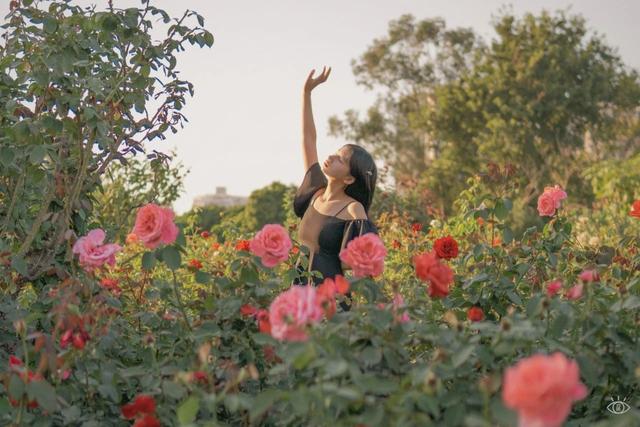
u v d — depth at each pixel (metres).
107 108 4.26
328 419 2.39
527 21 38.19
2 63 4.12
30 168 3.98
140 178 10.59
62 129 3.99
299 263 4.27
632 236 4.84
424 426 2.31
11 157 3.80
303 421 2.72
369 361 2.69
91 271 3.34
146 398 2.72
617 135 36.78
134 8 4.22
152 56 4.27
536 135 36.38
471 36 42.38
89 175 4.34
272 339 2.75
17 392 2.57
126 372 3.02
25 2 4.25
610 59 37.56
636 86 36.62
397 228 8.81
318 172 4.73
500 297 3.85
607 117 36.78
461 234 6.66
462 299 3.80
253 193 38.88
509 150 35.16
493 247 4.34
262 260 3.34
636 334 3.10
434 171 36.91
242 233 8.05
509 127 35.31
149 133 4.45
